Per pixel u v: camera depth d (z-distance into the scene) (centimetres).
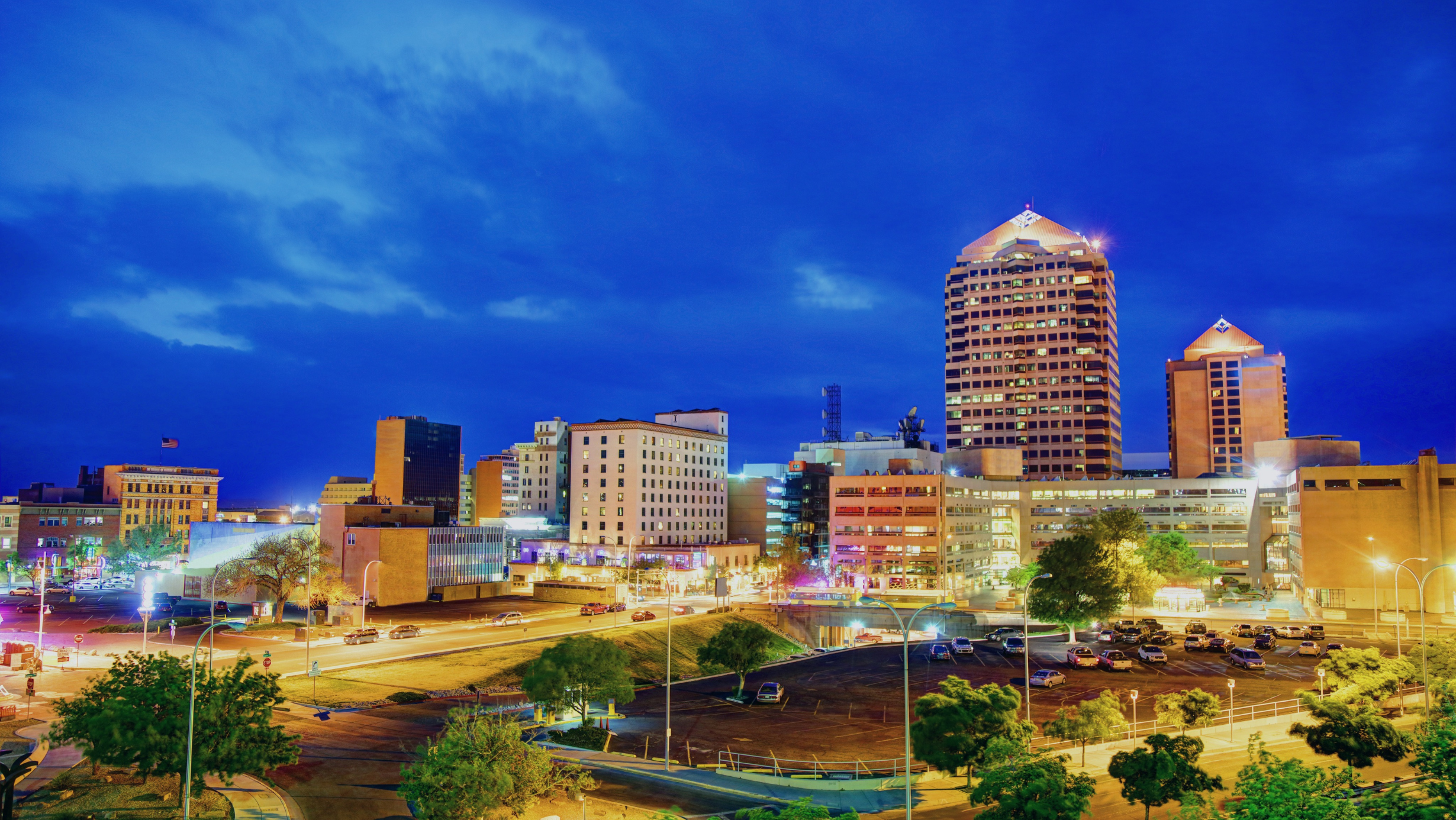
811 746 6412
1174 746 3950
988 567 18675
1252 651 9206
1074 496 19338
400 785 4141
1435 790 2927
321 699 7062
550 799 4353
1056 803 3391
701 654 8494
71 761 4872
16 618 12081
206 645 9538
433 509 15625
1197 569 14800
